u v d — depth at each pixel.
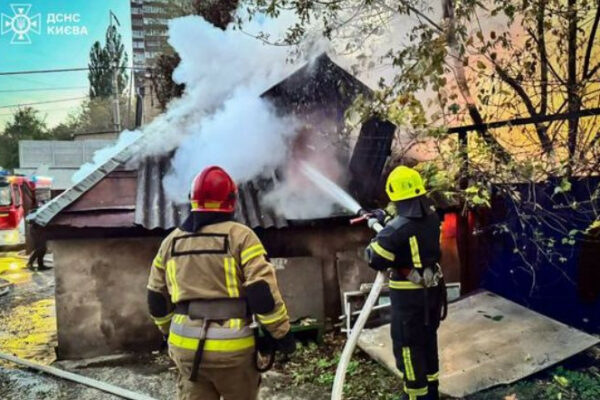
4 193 12.56
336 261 4.45
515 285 4.21
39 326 5.71
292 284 4.23
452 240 4.68
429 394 2.91
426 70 3.47
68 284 4.03
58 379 3.64
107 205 4.00
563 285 3.85
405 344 2.78
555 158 3.86
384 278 2.91
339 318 4.40
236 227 2.01
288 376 3.54
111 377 3.66
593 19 4.16
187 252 1.97
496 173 3.93
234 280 1.95
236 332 1.92
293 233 4.37
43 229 3.90
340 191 4.16
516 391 3.08
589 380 3.18
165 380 3.59
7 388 3.47
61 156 24.34
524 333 3.62
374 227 3.10
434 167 3.85
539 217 3.88
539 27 4.00
